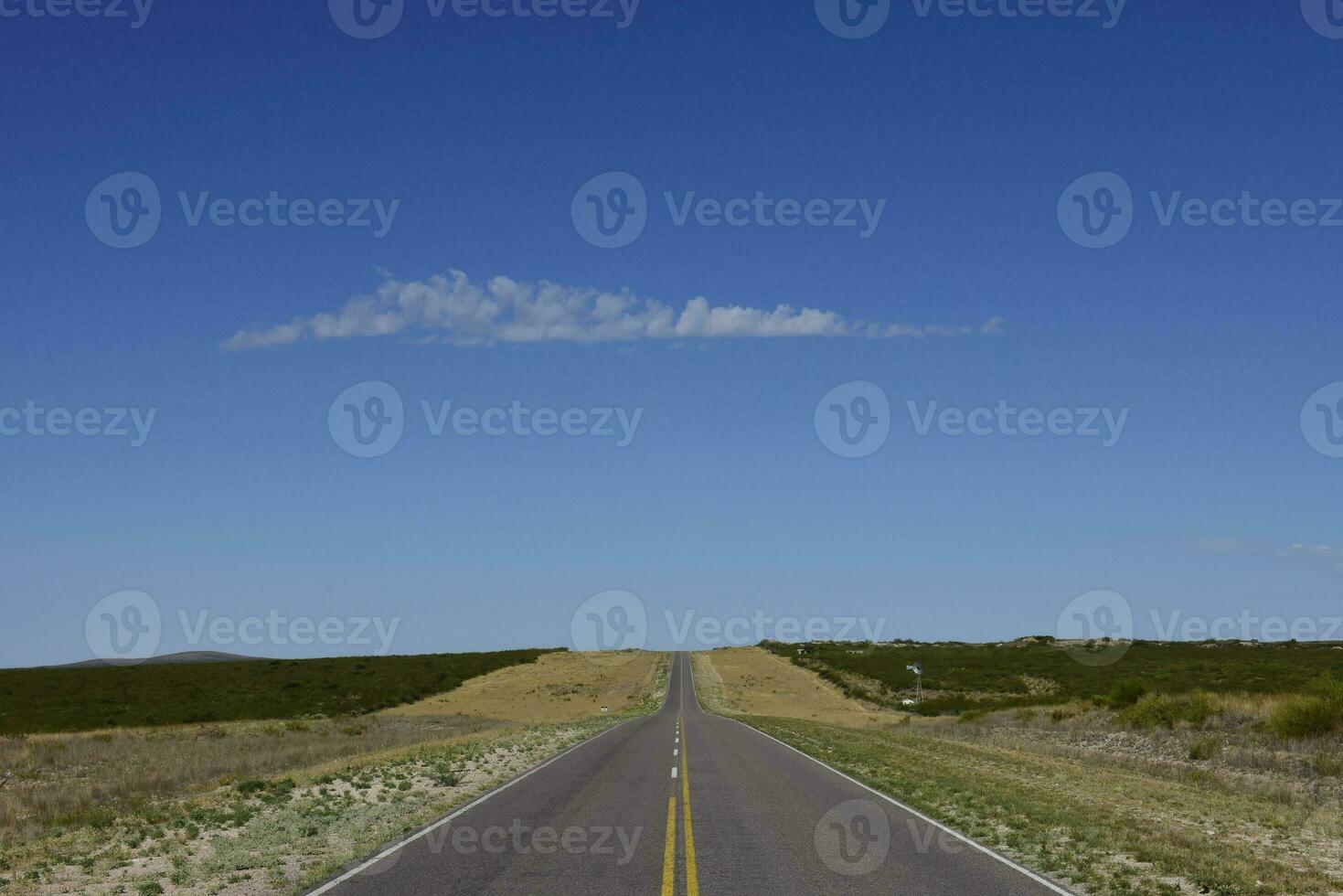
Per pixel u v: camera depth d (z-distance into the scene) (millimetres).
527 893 10398
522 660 126438
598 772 24047
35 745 38500
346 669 104688
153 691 79375
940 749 32781
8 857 13312
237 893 10711
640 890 10570
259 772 27016
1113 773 24750
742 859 12320
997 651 114875
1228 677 62344
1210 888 10797
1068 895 10336
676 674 114438
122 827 15984
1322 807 17703
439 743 35750
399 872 11531
